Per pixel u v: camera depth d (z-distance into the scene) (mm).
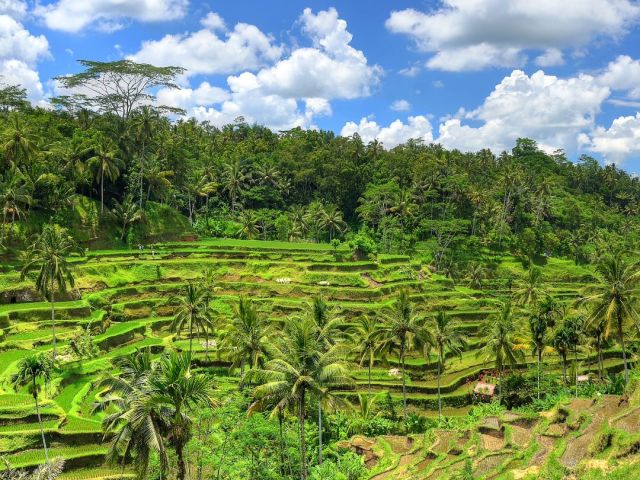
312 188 173375
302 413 38938
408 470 47125
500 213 159125
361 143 181250
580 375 77062
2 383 54812
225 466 40656
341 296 96438
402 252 145000
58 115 123000
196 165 151750
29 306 75250
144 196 122375
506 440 47125
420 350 76062
